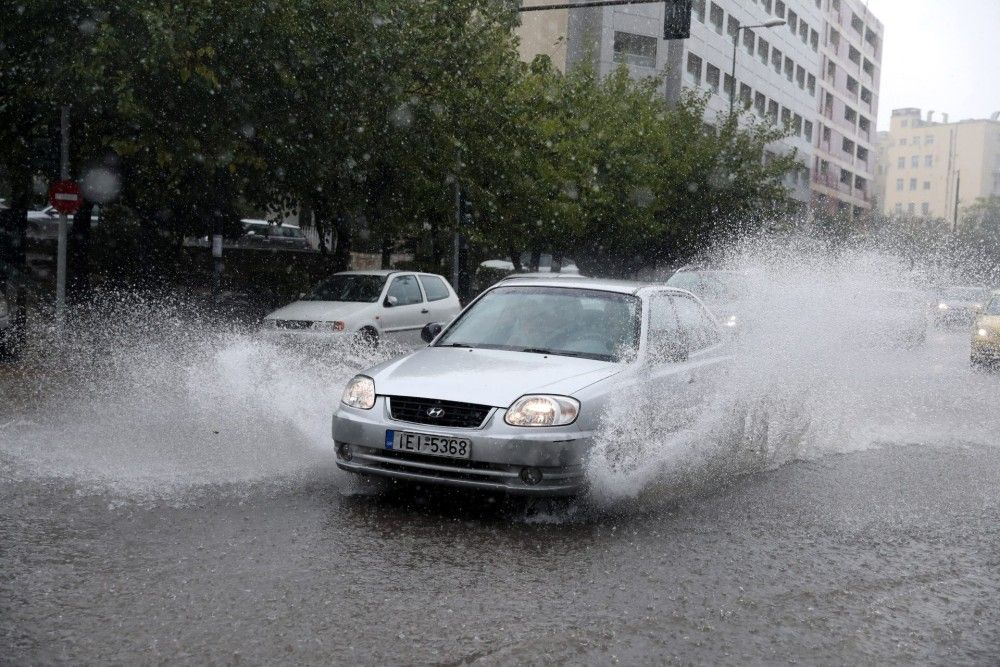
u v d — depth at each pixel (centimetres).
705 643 389
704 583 466
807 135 7650
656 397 638
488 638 385
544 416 570
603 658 370
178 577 446
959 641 404
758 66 6575
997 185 14662
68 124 1469
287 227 3444
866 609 438
